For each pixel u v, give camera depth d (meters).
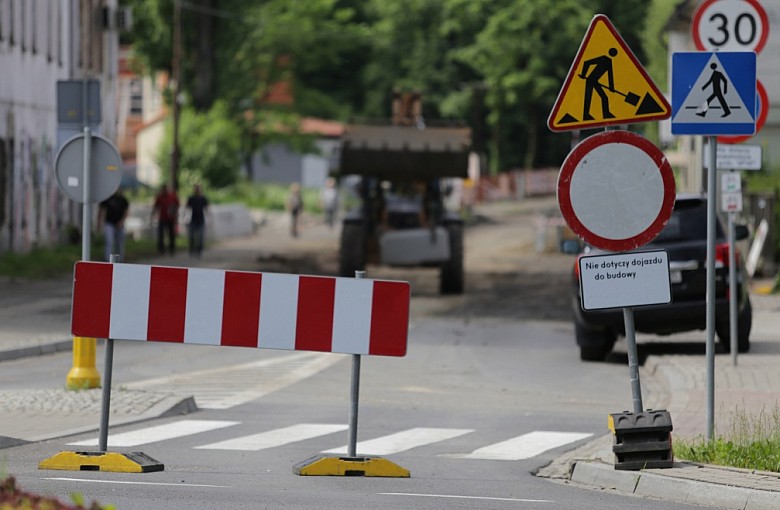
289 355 48.53
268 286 24.42
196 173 147.25
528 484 24.42
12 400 34.28
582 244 45.66
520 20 191.38
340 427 31.92
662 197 23.92
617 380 41.53
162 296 24.53
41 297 66.44
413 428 31.95
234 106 174.38
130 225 118.38
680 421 31.41
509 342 52.16
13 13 85.69
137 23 154.88
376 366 45.12
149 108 192.25
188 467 25.55
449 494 22.78
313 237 131.50
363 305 24.34
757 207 75.31
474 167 191.25
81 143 34.84
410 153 70.19
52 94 95.31
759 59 88.50
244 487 22.92
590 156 23.94
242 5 158.62
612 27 23.78
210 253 104.44
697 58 26.11
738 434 27.00
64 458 24.73
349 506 20.89
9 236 84.88
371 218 72.12
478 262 98.06
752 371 40.19
